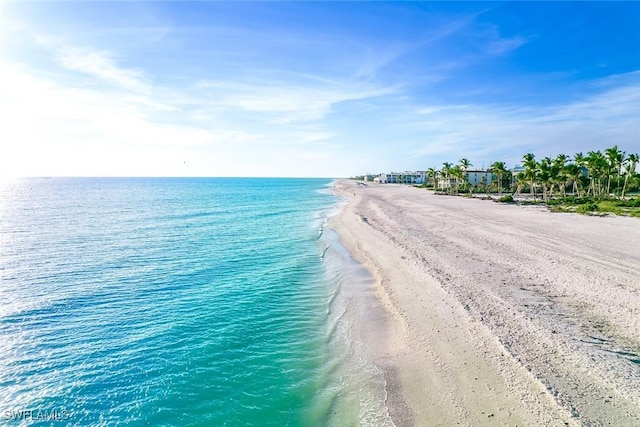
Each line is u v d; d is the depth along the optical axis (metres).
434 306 15.34
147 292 19.31
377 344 12.90
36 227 42.03
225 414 9.60
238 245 31.77
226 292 19.27
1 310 16.70
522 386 9.58
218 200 86.69
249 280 21.41
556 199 68.06
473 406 9.01
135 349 13.10
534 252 24.78
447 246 27.22
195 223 45.75
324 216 53.19
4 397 10.32
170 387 10.78
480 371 10.42
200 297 18.53
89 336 14.13
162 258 26.95
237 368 11.79
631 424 8.05
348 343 13.16
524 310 14.58
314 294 18.81
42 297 18.45
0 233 37.78
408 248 26.72
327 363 11.91
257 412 9.64
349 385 10.56
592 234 31.64
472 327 13.13
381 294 18.02
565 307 14.87
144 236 36.28
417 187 145.62
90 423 9.30
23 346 13.29
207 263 25.45
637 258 22.83
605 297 15.95
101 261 25.97
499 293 16.61
